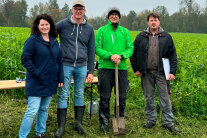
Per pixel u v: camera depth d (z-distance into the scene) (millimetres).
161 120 4020
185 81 5227
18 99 4766
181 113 4430
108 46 3430
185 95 4672
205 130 3760
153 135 3521
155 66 3547
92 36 3371
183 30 70688
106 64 3439
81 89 3436
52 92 2928
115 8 3354
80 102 3494
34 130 3416
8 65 5562
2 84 3344
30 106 2824
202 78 5656
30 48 2713
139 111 4488
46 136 3334
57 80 3014
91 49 3383
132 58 3732
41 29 2795
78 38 3227
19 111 4176
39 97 2857
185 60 6551
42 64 2787
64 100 3324
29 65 2699
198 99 4574
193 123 3986
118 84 3533
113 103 4715
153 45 3494
